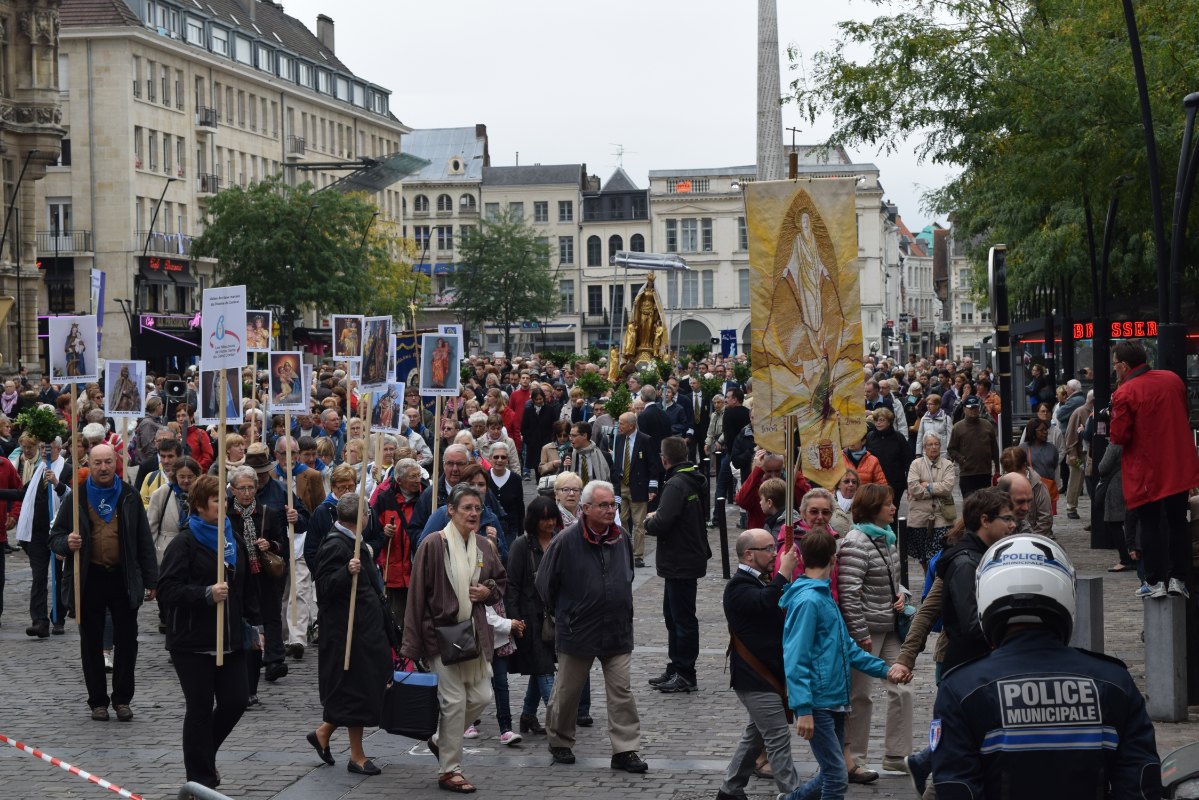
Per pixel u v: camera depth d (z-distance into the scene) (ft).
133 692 43.21
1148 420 39.19
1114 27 76.59
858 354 41.68
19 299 214.28
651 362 152.66
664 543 45.65
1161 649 39.52
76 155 263.29
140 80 269.85
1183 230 43.65
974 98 80.53
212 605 34.19
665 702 44.47
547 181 449.89
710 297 451.12
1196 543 41.16
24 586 72.18
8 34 212.02
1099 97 70.59
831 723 30.01
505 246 357.41
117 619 42.86
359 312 250.57
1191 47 71.41
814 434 41.81
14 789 35.24
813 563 30.07
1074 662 15.39
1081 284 119.03
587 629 36.52
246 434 76.13
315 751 39.17
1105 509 65.92
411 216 447.42
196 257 246.68
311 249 240.53
